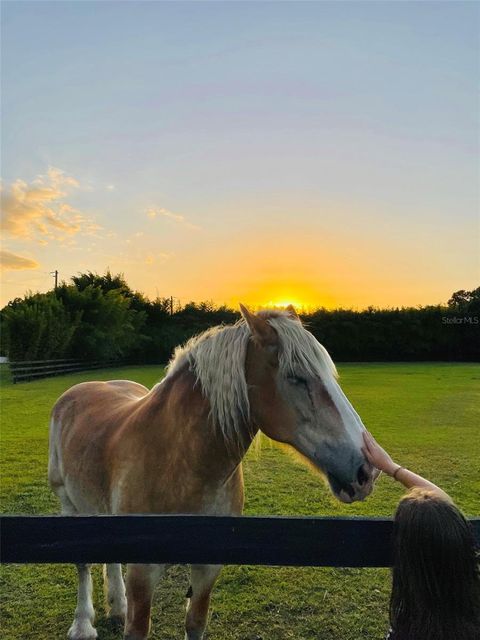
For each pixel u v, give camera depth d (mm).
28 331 25016
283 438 2164
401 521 1389
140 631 2309
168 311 43594
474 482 6375
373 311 41438
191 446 2271
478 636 1316
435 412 11961
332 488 2051
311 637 3262
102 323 31656
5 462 7371
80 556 1667
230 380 2162
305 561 1664
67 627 3373
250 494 5922
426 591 1326
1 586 3893
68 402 3586
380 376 23250
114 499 2539
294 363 2076
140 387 4086
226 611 3545
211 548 1664
